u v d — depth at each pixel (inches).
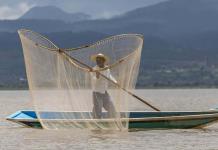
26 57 2188.7
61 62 2171.5
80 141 1988.2
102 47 2162.9
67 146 1895.9
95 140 2004.2
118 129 2177.7
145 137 2064.5
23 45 2183.8
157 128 2229.3
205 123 2244.1
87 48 2166.6
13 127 2479.1
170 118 2219.5
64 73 2177.7
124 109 2159.2
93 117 2176.4
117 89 2151.8
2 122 2763.3
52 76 2188.7
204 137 2076.8
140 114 2406.5
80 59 2169.0
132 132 2194.9
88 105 2180.1
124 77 2146.9
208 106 4547.2
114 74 2154.3
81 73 2170.3
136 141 1982.0
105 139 2023.9
